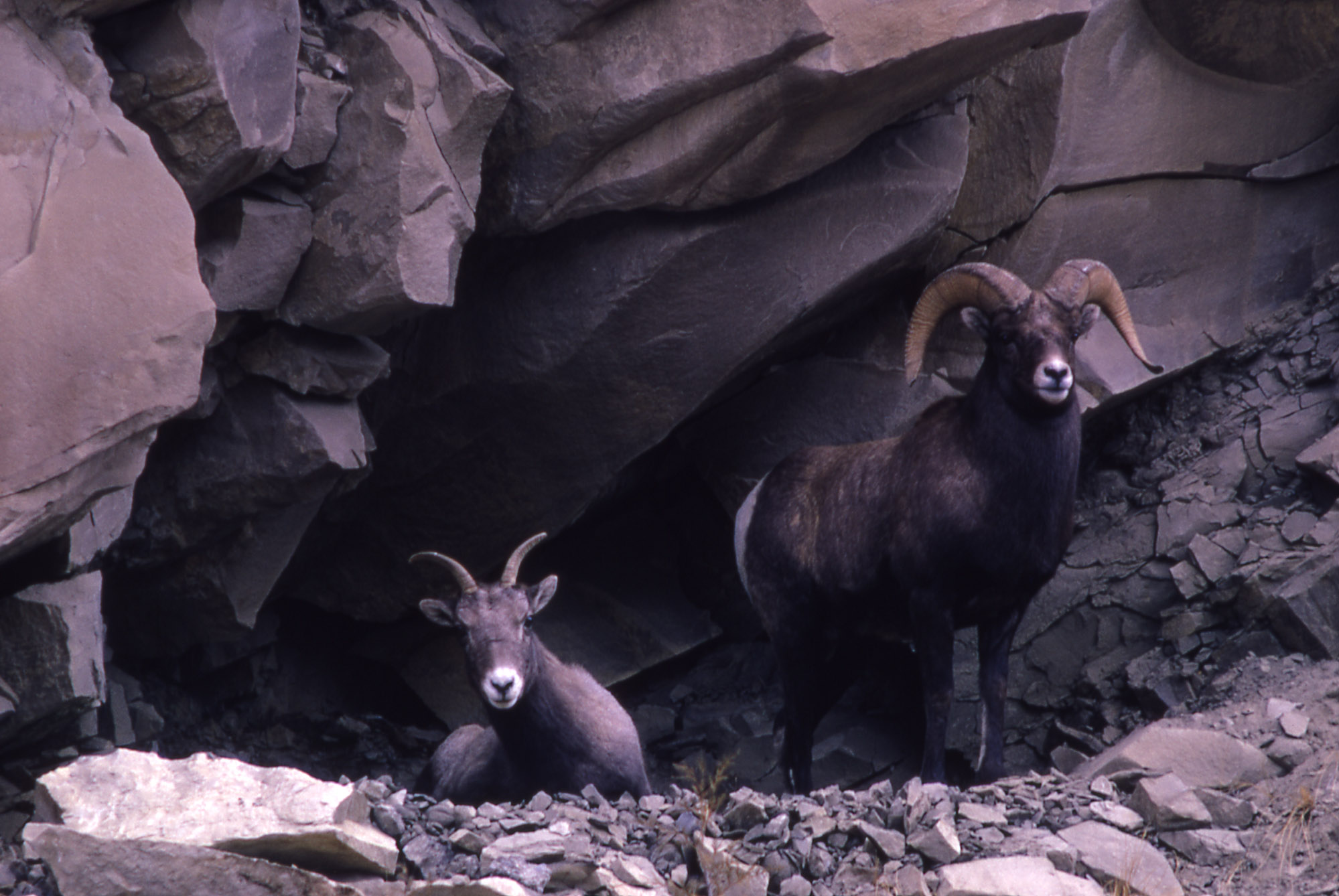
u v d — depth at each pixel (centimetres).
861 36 2411
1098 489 3203
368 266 2412
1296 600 2492
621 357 2902
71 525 1859
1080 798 2020
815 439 3203
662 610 3512
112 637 3012
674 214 2778
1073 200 3038
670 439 3434
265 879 1595
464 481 3156
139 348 1797
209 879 1586
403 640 3553
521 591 2292
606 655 3403
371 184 2402
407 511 3225
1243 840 1906
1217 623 2728
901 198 2836
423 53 2409
